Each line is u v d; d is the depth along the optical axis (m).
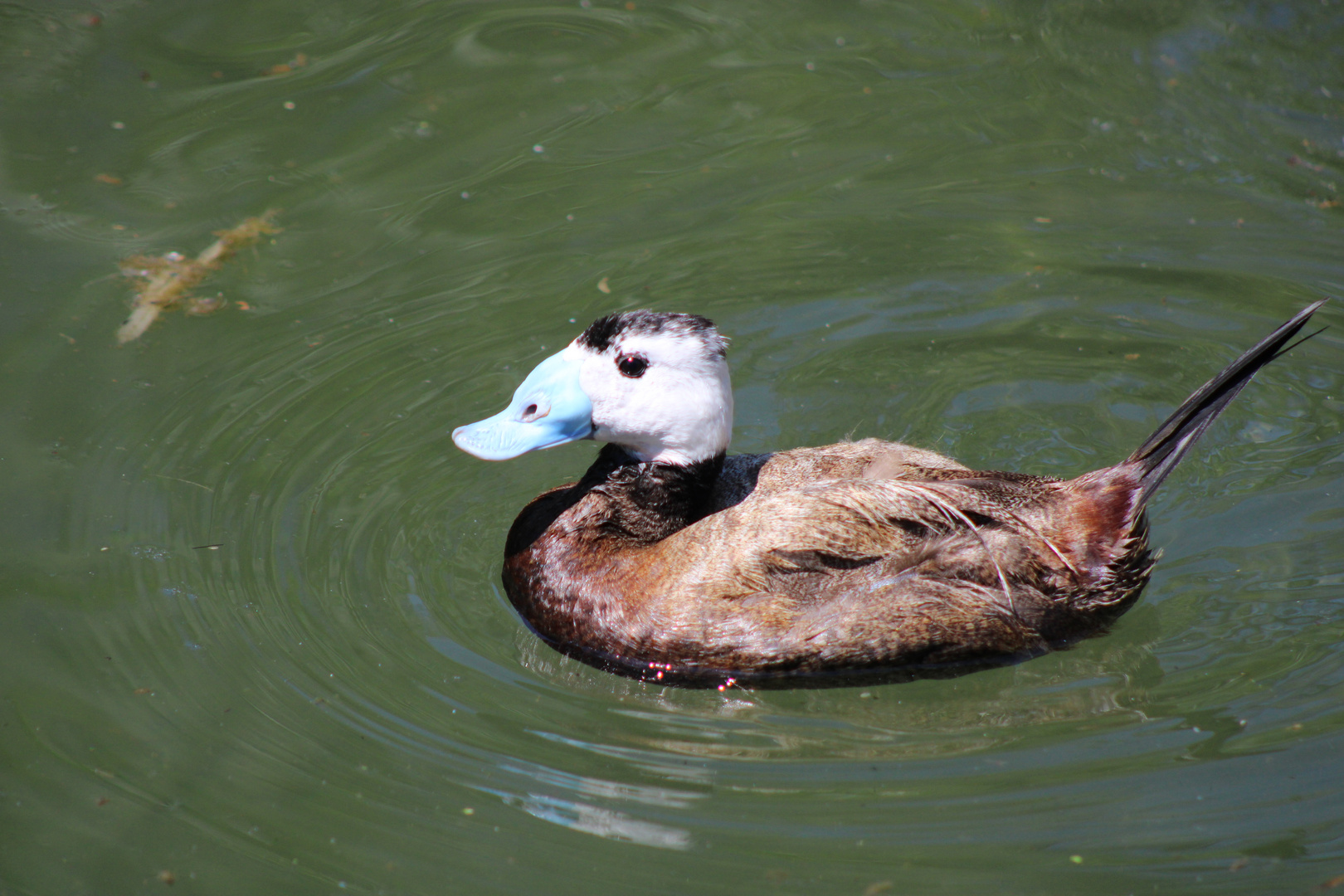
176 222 12.23
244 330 11.07
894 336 11.10
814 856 6.64
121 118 13.60
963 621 7.69
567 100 14.18
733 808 6.98
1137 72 14.44
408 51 14.84
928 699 7.80
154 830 6.89
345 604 8.55
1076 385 10.52
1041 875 6.46
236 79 14.32
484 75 14.52
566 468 10.10
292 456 9.85
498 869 6.65
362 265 11.88
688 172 13.13
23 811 6.99
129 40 14.82
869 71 14.69
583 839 6.81
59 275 11.48
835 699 7.81
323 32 15.19
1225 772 7.04
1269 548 8.80
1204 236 12.01
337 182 12.91
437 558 9.06
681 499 8.35
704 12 15.70
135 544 8.98
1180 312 11.17
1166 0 15.52
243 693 7.81
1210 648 8.02
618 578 8.10
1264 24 15.00
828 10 15.74
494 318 11.27
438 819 6.96
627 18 15.58
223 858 6.71
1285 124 13.52
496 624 8.47
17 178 12.63
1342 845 6.52
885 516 7.80
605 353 8.12
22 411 10.05
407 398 10.44
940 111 13.98
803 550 7.74
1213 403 7.95
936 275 11.73
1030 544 7.80
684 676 7.89
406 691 7.86
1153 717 7.51
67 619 8.33
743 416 10.34
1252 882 6.35
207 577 8.72
